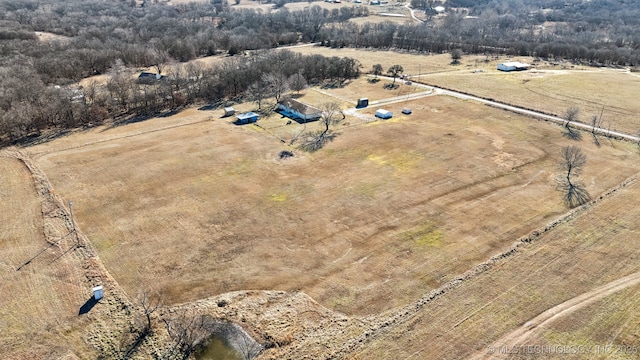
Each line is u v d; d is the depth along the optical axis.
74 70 112.56
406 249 52.12
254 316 42.78
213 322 42.06
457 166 72.25
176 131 85.81
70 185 64.88
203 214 58.69
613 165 73.00
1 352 38.34
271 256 51.12
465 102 104.44
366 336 40.31
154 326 41.50
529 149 78.75
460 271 48.56
